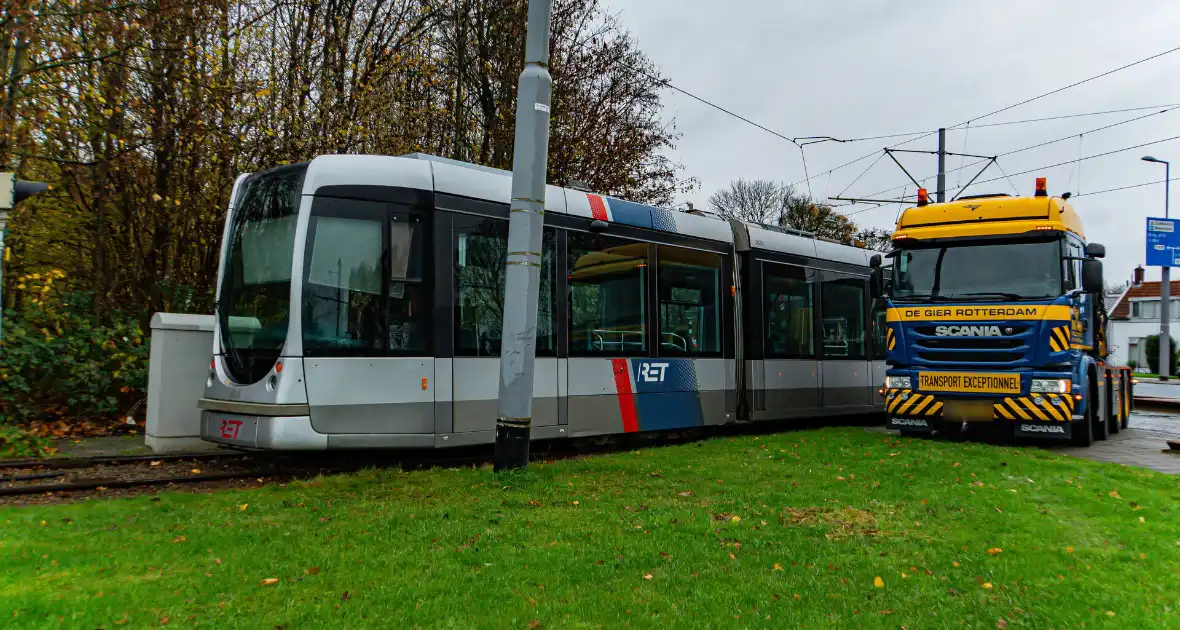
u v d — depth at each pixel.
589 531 6.00
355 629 3.98
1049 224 11.84
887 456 9.90
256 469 9.22
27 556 5.11
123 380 12.80
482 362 9.78
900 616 4.32
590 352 10.95
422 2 20.84
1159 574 5.18
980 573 5.13
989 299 11.96
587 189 11.62
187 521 6.16
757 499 7.28
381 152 17.05
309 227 8.80
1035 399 11.51
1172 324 66.12
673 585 4.77
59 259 14.74
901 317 12.59
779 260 14.24
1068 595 4.71
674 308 12.25
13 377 11.59
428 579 4.79
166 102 14.18
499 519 6.32
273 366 8.60
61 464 9.27
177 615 4.12
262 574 4.84
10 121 12.20
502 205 10.21
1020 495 7.53
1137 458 11.04
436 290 9.42
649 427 11.65
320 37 17.72
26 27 11.95
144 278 15.27
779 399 13.92
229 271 9.37
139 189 14.66
